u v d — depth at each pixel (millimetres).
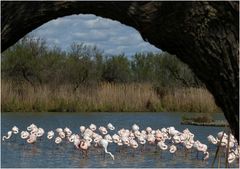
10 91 34969
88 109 35406
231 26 2695
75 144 15242
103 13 2742
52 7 2637
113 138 16406
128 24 2787
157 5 2670
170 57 47719
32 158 14391
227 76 2768
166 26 2721
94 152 15719
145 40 2871
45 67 43406
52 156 14914
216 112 36219
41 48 44062
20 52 42656
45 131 22875
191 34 2723
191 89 37188
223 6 2668
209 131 24734
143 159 14688
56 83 40969
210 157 15125
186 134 17219
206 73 2846
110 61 47688
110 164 13711
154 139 17172
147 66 50594
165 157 15031
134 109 35750
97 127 25594
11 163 13391
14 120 28578
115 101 35625
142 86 37219
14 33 2672
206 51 2748
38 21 2678
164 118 31469
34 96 35281
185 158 14906
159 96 37000
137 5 2672
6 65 42312
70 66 43938
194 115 32500
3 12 2594
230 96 2807
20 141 18641
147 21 2693
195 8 2666
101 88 36375
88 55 45562
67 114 33531
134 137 18188
